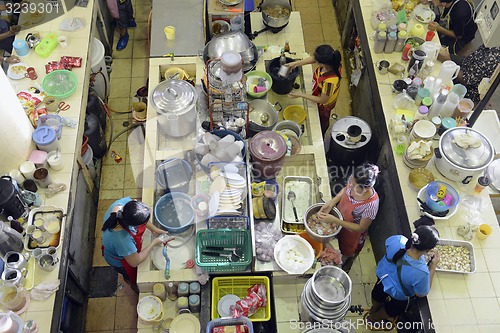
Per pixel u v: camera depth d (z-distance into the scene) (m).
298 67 4.78
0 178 3.58
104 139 5.21
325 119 4.81
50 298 3.42
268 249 3.70
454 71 4.52
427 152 4.07
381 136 4.50
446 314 3.47
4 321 3.12
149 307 3.53
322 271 3.46
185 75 4.61
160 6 5.07
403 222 3.94
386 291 3.62
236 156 3.97
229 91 4.07
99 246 4.73
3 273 3.38
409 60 4.71
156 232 3.75
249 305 3.44
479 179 3.96
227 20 4.92
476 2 5.67
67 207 3.81
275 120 4.35
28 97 4.29
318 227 3.80
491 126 4.72
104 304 4.43
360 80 5.29
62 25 4.80
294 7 6.61
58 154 3.97
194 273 3.62
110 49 5.95
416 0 5.17
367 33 4.95
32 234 3.60
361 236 3.95
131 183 5.11
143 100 5.35
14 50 4.58
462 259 3.67
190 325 3.47
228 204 3.77
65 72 4.45
